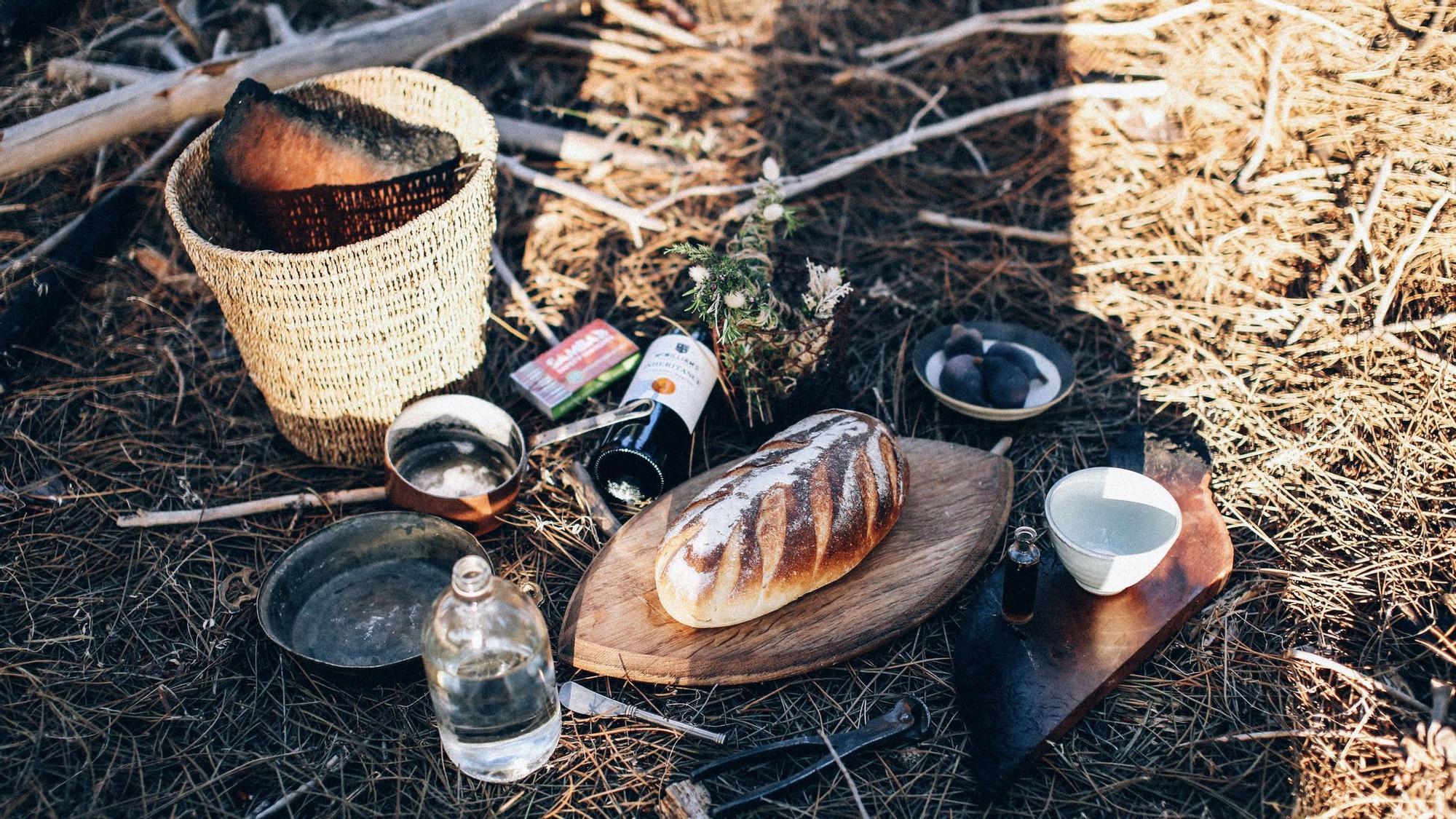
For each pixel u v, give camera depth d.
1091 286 1.80
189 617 1.47
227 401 1.70
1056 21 2.15
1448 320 1.62
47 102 1.97
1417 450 1.56
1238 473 1.57
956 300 1.81
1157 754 1.36
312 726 1.39
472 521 1.51
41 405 1.66
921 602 1.45
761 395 1.60
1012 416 1.62
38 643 1.44
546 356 1.71
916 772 1.35
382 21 2.00
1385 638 1.42
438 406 1.58
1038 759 1.35
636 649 1.42
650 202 1.94
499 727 1.31
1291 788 1.33
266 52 1.90
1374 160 1.76
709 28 2.22
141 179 1.90
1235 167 1.86
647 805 1.34
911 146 1.97
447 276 1.53
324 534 1.47
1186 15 2.01
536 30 2.19
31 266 1.78
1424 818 1.30
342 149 1.55
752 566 1.39
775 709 1.40
